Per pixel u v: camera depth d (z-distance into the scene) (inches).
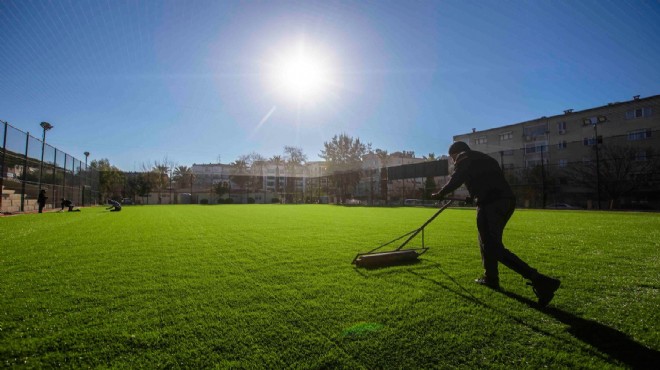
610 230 279.7
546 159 1031.0
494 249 107.7
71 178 876.0
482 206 116.3
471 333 75.3
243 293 103.9
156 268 138.9
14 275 126.3
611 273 128.6
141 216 499.5
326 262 152.1
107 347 68.2
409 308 90.7
